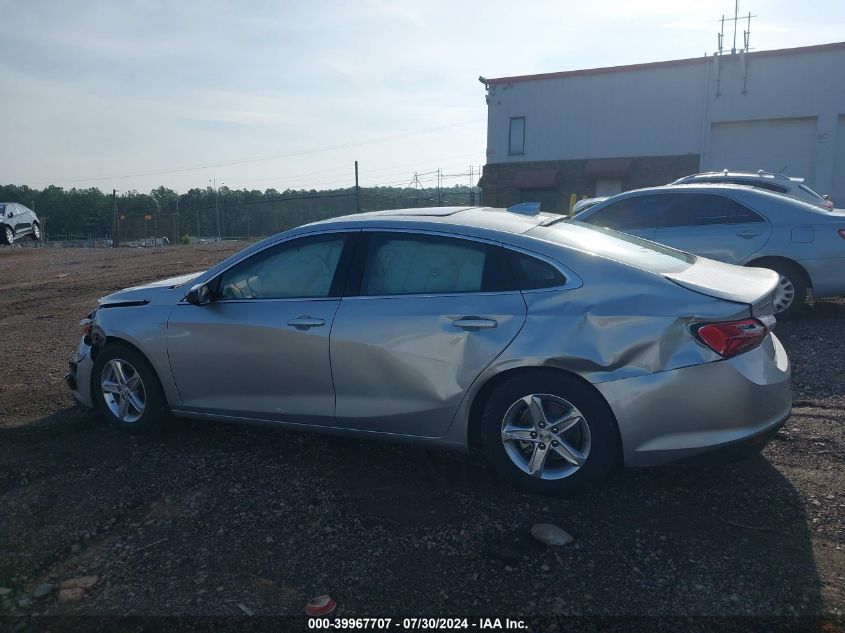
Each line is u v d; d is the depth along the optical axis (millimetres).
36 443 5355
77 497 4449
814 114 28422
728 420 3820
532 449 4156
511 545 3719
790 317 8062
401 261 4523
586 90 31922
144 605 3350
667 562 3516
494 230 4395
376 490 4402
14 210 30656
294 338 4637
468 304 4246
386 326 4387
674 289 3969
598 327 3947
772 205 8047
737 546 3629
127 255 23016
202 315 4996
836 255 7742
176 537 3939
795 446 4746
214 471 4758
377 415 4492
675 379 3824
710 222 8234
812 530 3738
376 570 3555
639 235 8461
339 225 4770
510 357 4074
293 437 5305
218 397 5031
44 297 13875
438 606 3254
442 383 4262
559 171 32781
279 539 3879
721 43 29281
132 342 5230
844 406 5398
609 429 3961
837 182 28484
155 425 5363
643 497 4168
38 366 7871
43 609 3359
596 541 3729
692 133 30438
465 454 4805
